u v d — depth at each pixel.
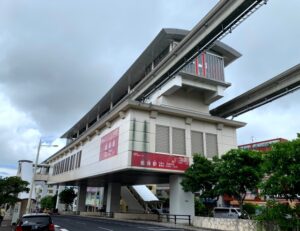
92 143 44.06
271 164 13.34
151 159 31.45
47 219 13.41
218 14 24.36
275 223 13.98
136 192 62.47
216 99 40.28
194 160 29.77
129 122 31.83
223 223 22.08
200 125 36.12
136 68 43.66
